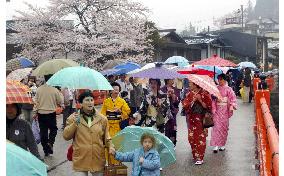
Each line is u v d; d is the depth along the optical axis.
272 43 54.22
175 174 7.86
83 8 28.08
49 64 9.38
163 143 5.64
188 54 43.31
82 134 5.46
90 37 28.25
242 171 8.07
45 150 9.35
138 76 8.54
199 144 8.56
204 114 8.57
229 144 10.92
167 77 8.42
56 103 9.40
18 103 5.19
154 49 33.88
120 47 27.88
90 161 5.43
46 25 28.03
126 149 5.84
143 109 8.85
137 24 29.39
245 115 17.53
